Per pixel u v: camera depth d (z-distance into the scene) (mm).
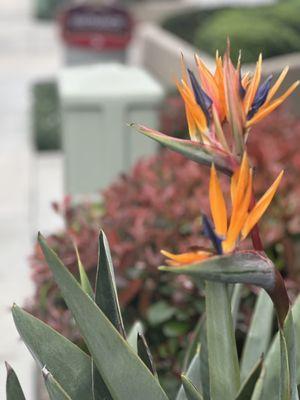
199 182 6223
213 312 2305
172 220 5582
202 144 2207
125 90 9031
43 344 2674
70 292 2338
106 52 16797
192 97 2252
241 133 2211
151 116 9148
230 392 2336
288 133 7855
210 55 14727
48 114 15227
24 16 35094
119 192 6309
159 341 5418
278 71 11125
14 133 15859
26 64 24109
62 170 13367
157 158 7012
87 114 9078
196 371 2945
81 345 4926
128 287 5238
